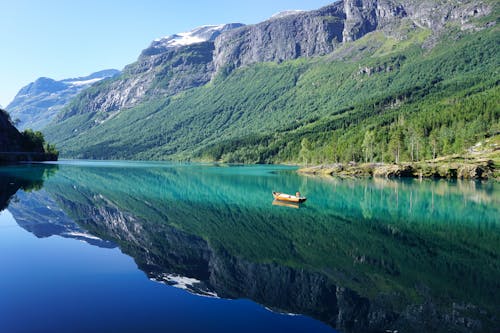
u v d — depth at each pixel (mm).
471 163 131000
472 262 34156
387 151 184250
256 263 33188
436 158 161875
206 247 38125
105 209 58312
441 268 32406
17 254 33938
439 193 86188
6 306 22844
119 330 20172
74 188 83312
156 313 22406
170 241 40125
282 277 29719
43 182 93750
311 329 21172
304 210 61719
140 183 101688
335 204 69000
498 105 189125
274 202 69938
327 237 43281
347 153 194250
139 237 41469
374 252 37156
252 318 22266
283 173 156125
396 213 60125
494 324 22391
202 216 54656
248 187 96188
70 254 34250
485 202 72562
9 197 66188
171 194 78688
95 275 28766
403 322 22438
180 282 27844
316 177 133750
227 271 30766
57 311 22312
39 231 42969
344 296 26141
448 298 26109
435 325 22109
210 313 22688
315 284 28312
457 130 178875
